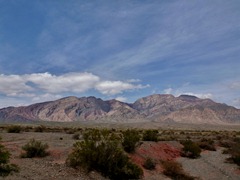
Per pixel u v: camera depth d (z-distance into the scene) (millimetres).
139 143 31016
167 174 24250
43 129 66188
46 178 15766
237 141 54531
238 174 26703
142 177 20656
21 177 15117
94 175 18172
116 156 19250
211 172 27156
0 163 16078
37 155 23359
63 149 26688
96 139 19672
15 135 44156
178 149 37500
